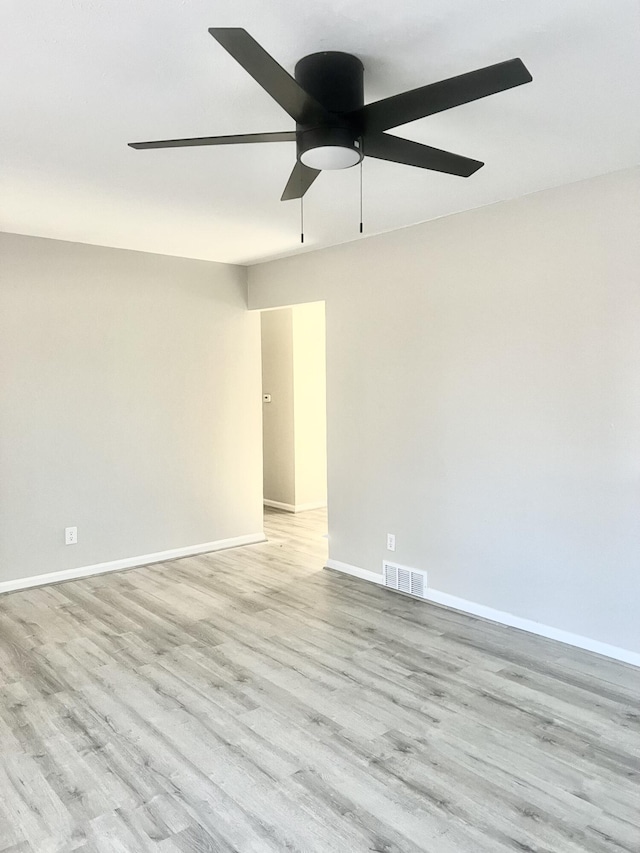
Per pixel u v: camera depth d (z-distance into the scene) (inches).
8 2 63.5
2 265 163.3
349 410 180.1
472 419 148.3
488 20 68.7
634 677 118.9
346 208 142.4
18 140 100.4
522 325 137.1
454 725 103.3
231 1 64.1
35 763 93.7
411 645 134.3
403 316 163.0
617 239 121.0
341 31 70.5
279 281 201.2
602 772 90.7
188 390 201.2
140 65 77.0
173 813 82.7
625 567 123.5
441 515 157.0
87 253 177.8
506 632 140.4
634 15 67.9
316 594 167.2
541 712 107.0
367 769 91.7
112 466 185.5
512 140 104.0
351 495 181.6
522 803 84.2
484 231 142.9
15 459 167.8
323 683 117.9
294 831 79.2
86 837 78.6
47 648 133.7
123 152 105.8
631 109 92.1
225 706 109.8
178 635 140.6
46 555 174.4
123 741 99.3
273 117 92.5
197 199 133.8
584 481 128.6
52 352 172.6
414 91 67.6
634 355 119.9
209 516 208.4
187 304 199.5
